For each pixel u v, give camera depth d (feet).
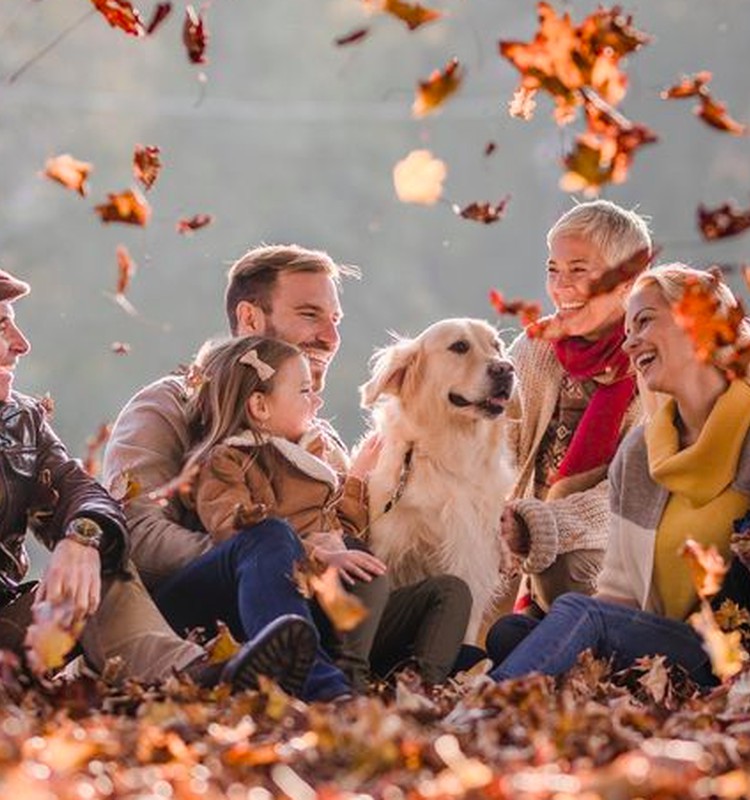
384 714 19.53
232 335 27.73
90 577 22.85
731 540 24.04
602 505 27.27
